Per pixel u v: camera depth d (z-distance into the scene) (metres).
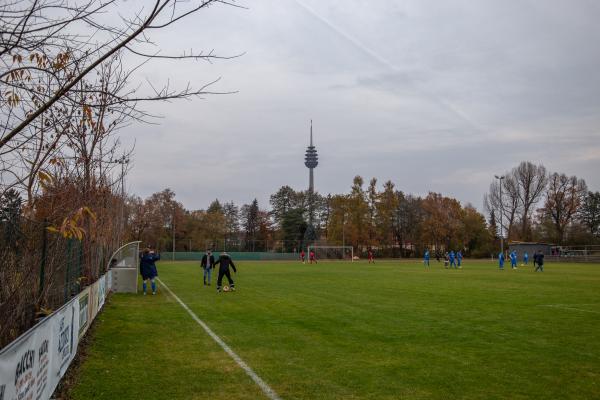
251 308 15.80
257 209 117.88
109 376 7.59
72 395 6.62
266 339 10.49
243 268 48.19
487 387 6.97
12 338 6.25
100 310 15.03
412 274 36.41
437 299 18.28
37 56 5.08
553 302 17.22
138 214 77.19
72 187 9.23
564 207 81.12
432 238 92.75
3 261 5.91
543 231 81.62
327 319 13.27
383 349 9.45
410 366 8.14
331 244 89.25
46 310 7.16
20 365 4.33
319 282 27.77
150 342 10.24
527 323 12.52
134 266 21.59
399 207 99.19
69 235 5.18
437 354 9.02
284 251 89.69
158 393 6.73
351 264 61.28
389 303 16.98
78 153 10.70
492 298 18.59
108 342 10.24
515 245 72.38
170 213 93.12
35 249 6.83
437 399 6.45
